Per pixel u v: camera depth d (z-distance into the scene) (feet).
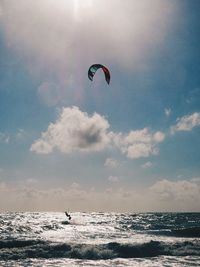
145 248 80.12
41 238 108.58
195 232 140.26
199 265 63.72
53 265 63.72
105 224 220.84
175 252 77.92
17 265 63.21
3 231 141.79
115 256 74.13
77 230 157.58
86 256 73.56
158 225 211.41
